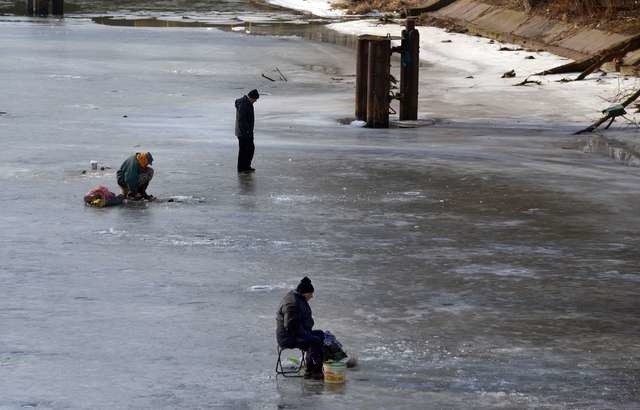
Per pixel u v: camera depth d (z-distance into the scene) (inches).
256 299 1606.8
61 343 1374.3
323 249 1950.1
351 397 1172.5
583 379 1248.8
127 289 1658.5
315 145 3280.0
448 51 6614.2
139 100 4520.2
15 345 1362.0
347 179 2682.1
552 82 5027.1
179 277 1736.0
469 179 2706.7
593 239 2070.6
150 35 7731.3
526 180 2701.8
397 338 1413.6
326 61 6274.6
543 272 1806.1
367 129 3732.8
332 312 1539.1
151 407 1137.4
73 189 2512.3
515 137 3540.8
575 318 1530.5
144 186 2386.8
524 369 1285.7
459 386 1216.8
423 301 1610.5
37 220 2175.2
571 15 6673.2
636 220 2250.2
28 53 6368.1
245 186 2566.4
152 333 1423.5
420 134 3609.7
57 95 4621.1
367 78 3823.8
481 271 1804.9
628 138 3516.2
